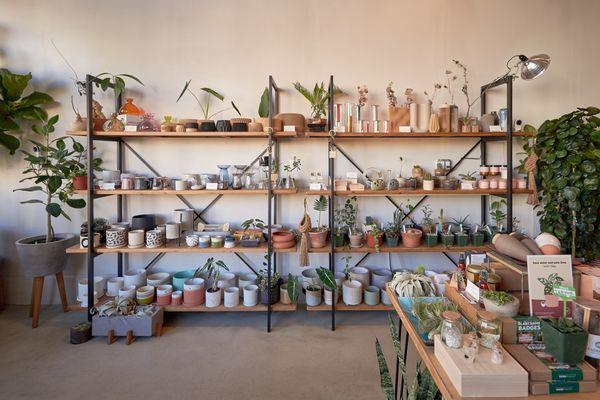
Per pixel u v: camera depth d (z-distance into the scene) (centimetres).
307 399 195
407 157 310
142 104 306
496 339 115
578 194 245
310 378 213
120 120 275
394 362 228
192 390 202
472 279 152
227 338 261
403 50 304
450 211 315
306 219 274
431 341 128
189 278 298
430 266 319
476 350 108
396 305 168
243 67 304
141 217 293
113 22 302
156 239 275
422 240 295
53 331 269
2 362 228
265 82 305
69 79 304
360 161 310
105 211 314
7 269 315
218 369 222
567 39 305
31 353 239
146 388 204
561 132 251
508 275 148
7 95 280
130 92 304
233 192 271
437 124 274
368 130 281
